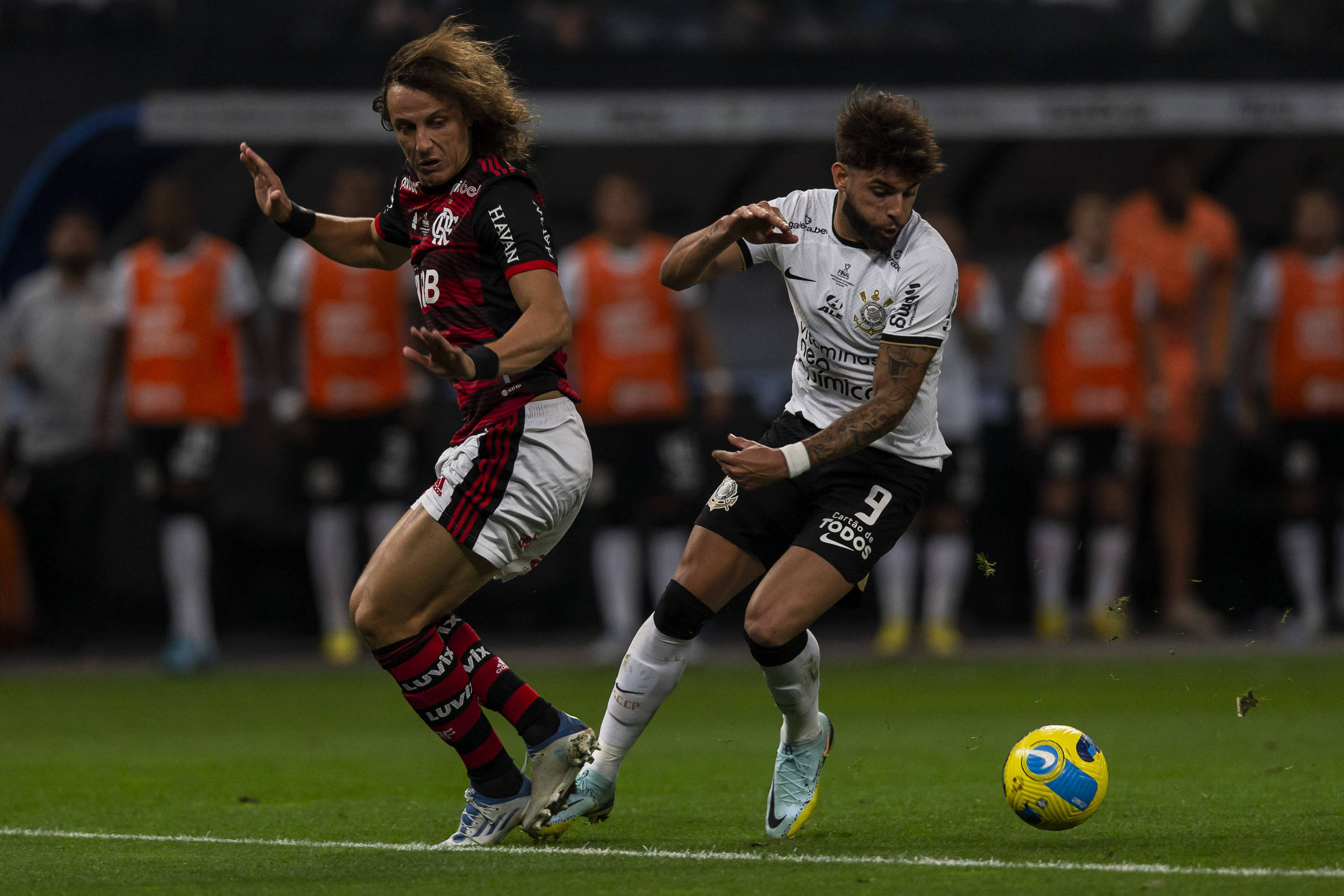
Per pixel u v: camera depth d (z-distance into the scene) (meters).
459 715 16.42
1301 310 43.09
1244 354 43.75
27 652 44.62
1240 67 49.12
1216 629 44.81
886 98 16.45
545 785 16.86
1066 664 39.75
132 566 45.00
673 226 49.88
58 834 17.91
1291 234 50.75
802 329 17.72
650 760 24.95
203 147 47.16
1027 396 42.69
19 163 46.91
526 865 15.47
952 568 41.78
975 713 31.02
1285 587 47.78
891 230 16.52
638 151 49.34
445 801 20.70
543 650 44.06
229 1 46.81
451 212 16.22
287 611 46.75
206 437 39.91
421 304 16.73
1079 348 42.12
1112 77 48.75
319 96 45.75
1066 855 15.83
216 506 44.38
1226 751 25.05
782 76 48.16
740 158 49.44
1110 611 16.88
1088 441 42.44
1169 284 44.28
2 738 28.66
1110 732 27.92
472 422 16.52
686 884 14.34
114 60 46.91
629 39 50.31
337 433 40.38
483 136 16.44
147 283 39.78
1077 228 42.22
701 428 44.50
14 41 46.91
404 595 16.08
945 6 51.84
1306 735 27.09
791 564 16.91
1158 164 44.72
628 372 39.72
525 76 47.56
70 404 41.75
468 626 17.11
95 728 30.08
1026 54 48.69
